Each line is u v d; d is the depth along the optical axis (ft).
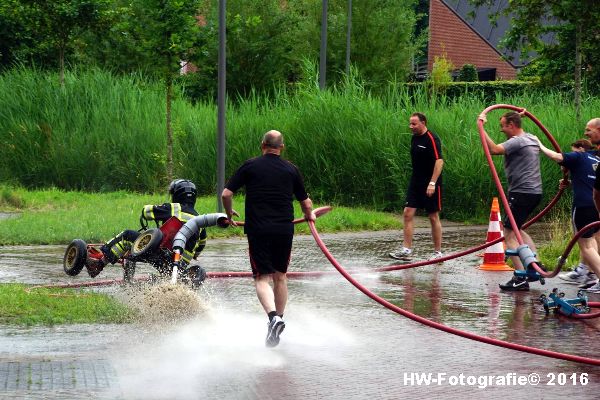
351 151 82.84
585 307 37.17
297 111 88.38
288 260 32.24
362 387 25.89
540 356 30.12
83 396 24.17
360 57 154.81
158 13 78.23
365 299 40.55
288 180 32.19
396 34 155.63
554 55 87.35
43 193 83.25
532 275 38.32
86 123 94.58
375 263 51.88
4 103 95.96
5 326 32.40
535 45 87.45
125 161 91.30
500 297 41.37
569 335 33.35
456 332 31.17
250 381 26.35
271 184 31.86
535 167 44.68
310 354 29.89
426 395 25.18
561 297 37.19
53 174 92.17
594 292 43.11
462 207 77.00
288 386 25.89
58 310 34.55
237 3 143.54
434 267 51.11
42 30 98.99
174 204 37.76
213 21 81.35
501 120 45.37
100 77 98.22
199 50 80.79
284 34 146.10
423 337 32.78
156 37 78.95
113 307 34.99
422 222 75.25
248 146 87.45
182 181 38.37
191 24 79.15
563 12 82.94
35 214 67.82
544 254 51.49
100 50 125.29
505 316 36.83
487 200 76.48
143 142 90.74
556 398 25.05
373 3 154.30
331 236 64.44
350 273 48.24
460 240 62.85
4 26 111.55
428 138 52.03
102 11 98.73
